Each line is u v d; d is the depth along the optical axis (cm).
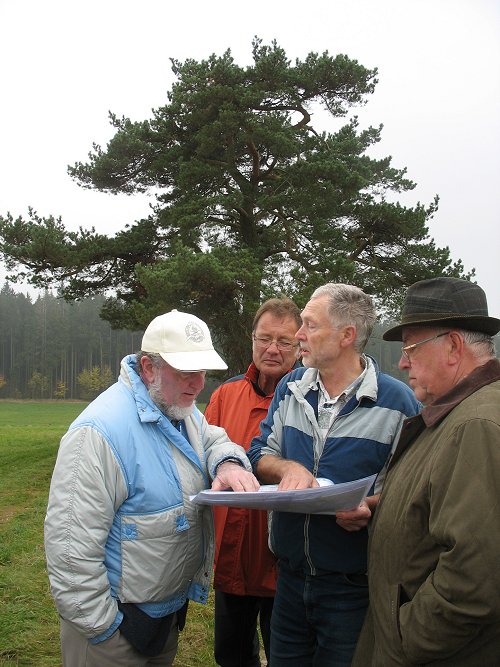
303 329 250
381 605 192
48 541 212
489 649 170
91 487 211
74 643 222
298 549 243
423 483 181
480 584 158
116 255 1606
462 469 167
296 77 1534
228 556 304
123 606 219
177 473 230
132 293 1711
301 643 251
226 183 1597
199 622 451
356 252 1597
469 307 195
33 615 448
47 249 1446
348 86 1595
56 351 8612
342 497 203
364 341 248
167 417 238
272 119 1496
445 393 193
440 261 1554
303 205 1491
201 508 240
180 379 233
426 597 170
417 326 200
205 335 240
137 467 220
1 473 1298
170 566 224
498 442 164
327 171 1466
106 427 217
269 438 270
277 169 1659
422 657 173
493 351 199
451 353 195
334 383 251
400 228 1548
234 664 322
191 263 1299
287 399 266
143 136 1625
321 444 247
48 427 3108
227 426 323
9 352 8900
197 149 1535
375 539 200
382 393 244
